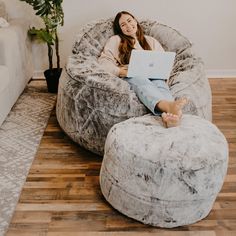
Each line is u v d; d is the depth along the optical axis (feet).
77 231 5.74
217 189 5.81
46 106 9.95
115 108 7.08
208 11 11.23
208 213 6.09
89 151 7.88
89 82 7.36
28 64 11.02
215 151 5.68
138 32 9.18
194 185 5.49
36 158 7.62
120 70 8.21
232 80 11.82
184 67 8.41
